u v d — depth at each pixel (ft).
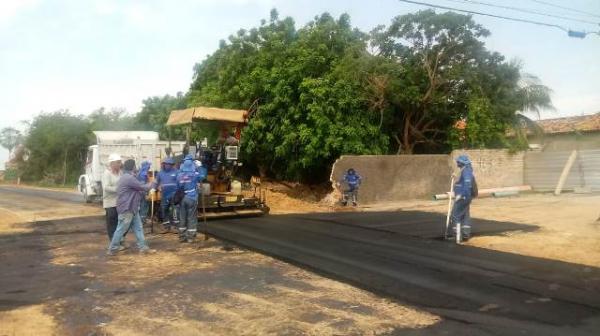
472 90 75.61
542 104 79.61
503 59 79.20
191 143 54.90
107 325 18.80
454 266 27.66
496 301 21.26
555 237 35.50
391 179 67.62
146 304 21.42
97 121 170.81
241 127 53.26
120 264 29.37
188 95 105.70
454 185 35.58
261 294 22.84
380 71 71.36
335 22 79.46
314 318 19.42
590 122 99.81
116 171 34.63
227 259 30.63
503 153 78.69
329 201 63.82
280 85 70.64
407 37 75.05
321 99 67.97
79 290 23.75
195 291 23.40
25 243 37.06
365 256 30.63
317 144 67.97
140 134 71.82
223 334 17.78
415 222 45.39
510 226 40.83
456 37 73.77
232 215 50.52
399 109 79.00
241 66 80.84
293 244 35.01
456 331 17.79
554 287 23.25
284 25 84.74
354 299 21.90
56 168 173.17
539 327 18.10
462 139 79.61
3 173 221.87
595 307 20.34
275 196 64.08
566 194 71.05
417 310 20.24
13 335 17.74
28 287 24.32
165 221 43.16
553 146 100.27
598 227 39.04
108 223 34.47
